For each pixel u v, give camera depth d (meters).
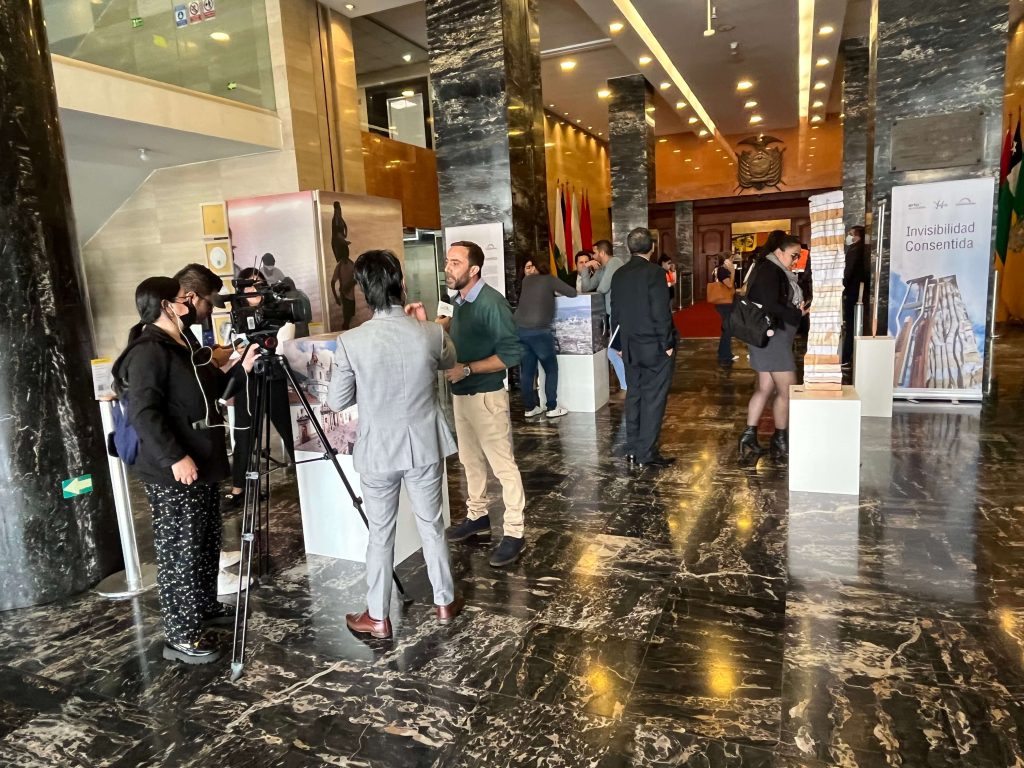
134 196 9.52
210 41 7.80
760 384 4.98
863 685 2.30
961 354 6.42
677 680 2.38
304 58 9.00
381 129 11.45
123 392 2.51
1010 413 5.94
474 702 2.33
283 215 4.70
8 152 3.12
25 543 3.22
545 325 6.47
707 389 7.75
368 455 2.59
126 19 6.83
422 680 2.47
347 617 2.87
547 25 11.12
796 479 4.23
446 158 8.15
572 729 2.16
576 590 3.11
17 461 3.19
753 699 2.26
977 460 4.68
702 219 21.92
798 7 9.59
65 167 3.45
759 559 3.32
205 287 3.74
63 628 3.03
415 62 12.15
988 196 6.20
